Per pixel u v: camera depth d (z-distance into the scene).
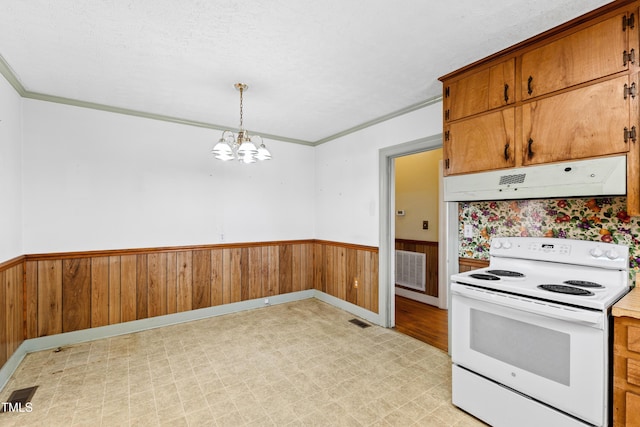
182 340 3.09
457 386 2.05
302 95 2.89
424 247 4.38
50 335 2.90
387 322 3.46
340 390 2.24
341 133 4.14
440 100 2.89
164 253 3.49
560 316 1.56
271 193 4.30
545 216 2.22
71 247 3.01
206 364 2.61
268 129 4.01
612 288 1.73
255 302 4.13
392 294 3.49
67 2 1.63
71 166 3.01
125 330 3.26
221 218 3.89
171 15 1.74
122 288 3.25
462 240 2.74
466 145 2.23
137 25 1.83
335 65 2.32
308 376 2.43
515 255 2.22
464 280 2.02
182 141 3.61
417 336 3.21
